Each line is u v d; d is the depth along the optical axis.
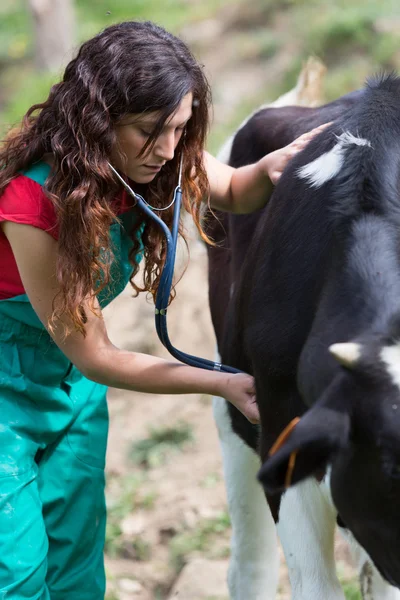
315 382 3.48
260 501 5.34
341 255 3.72
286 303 4.01
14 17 19.08
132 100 3.81
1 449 4.33
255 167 4.64
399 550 3.27
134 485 7.25
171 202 4.25
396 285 3.50
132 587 6.31
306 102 6.16
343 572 5.97
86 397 4.68
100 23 16.91
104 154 3.90
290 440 3.00
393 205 3.74
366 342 3.17
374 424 3.07
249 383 4.11
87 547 4.76
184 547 6.50
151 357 4.20
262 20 14.57
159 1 17.48
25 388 4.38
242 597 5.48
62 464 4.61
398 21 13.03
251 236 5.04
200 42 14.72
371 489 3.22
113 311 8.78
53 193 3.95
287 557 4.29
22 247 4.05
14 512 4.29
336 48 12.92
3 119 14.30
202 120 4.18
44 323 4.18
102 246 4.05
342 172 3.90
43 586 4.43
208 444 7.67
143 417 8.12
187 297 8.66
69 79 3.99
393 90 4.17
